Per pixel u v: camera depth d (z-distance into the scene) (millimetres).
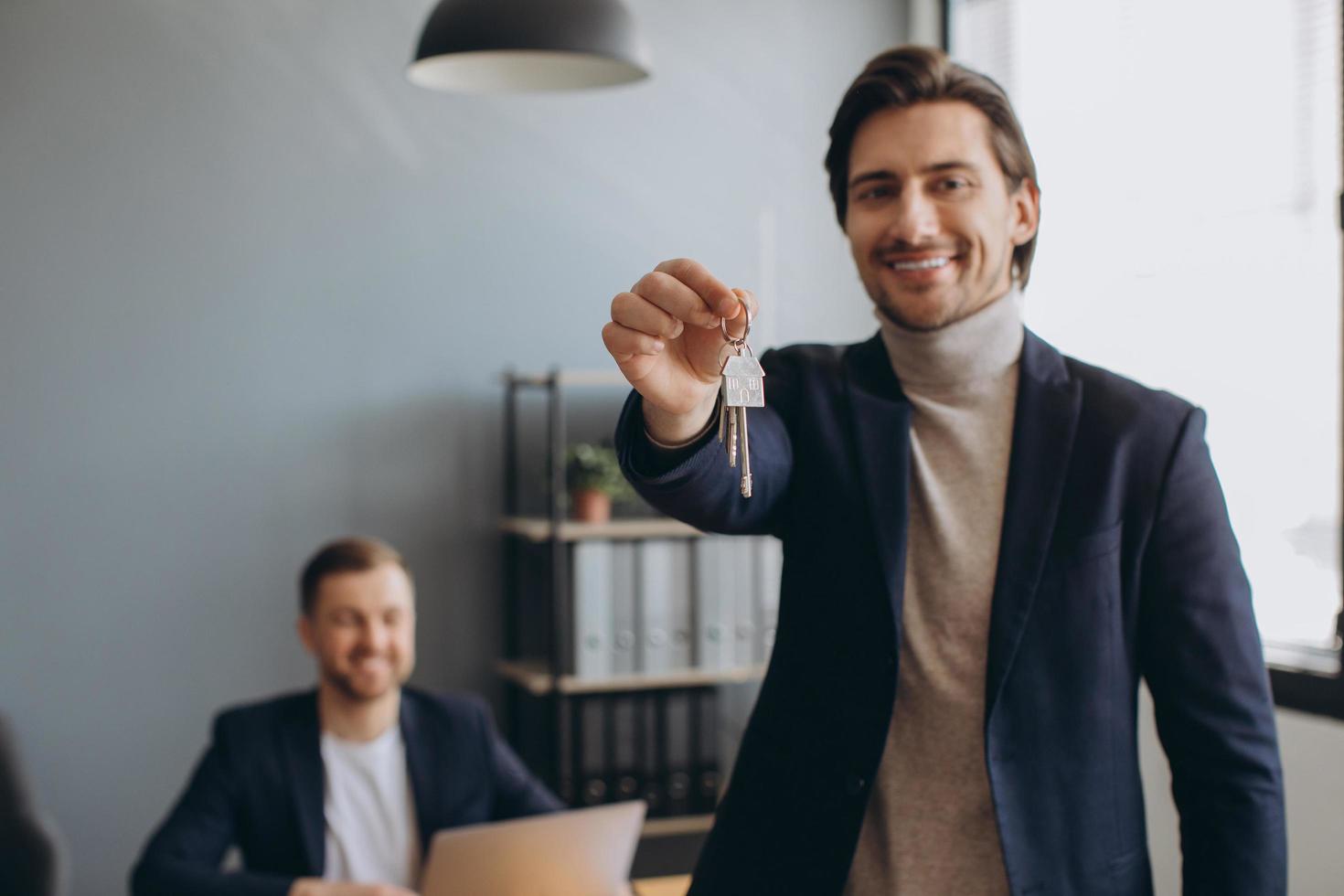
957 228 1062
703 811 3428
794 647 1094
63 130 3320
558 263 3719
